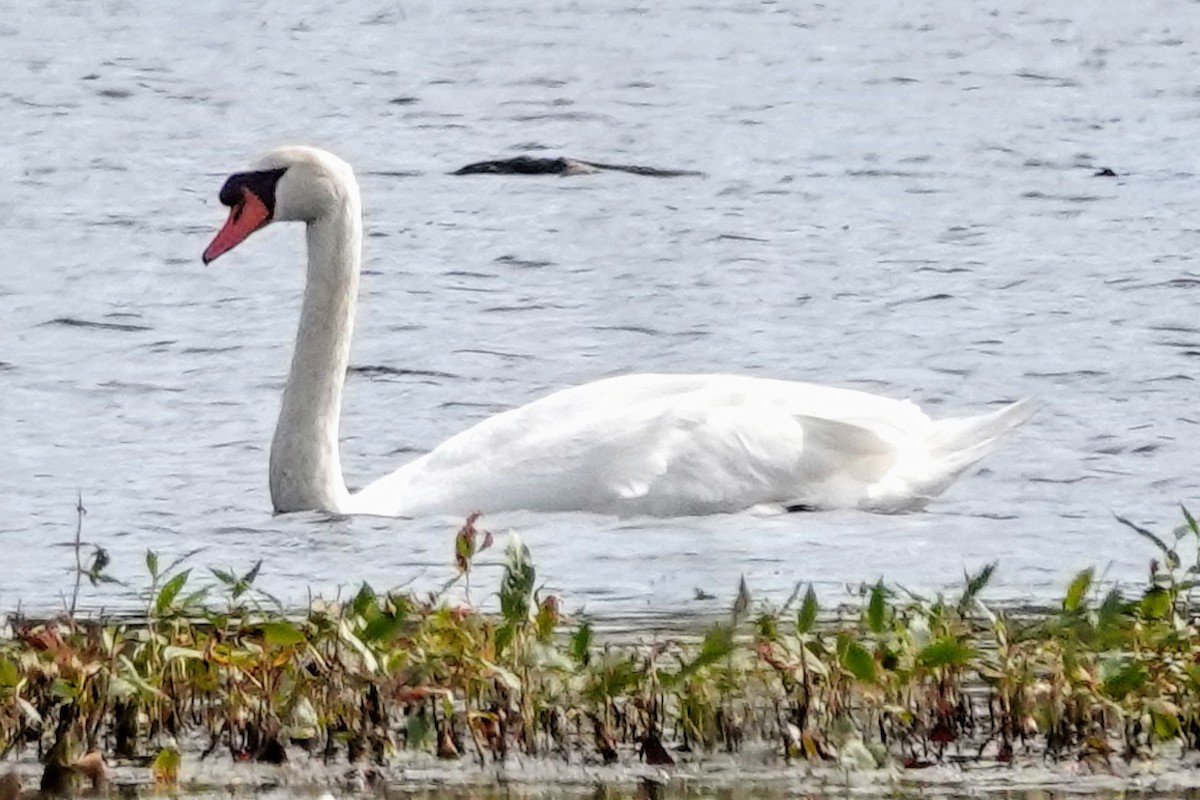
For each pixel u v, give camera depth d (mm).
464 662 10594
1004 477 16531
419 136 37938
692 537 14898
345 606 11258
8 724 10383
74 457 17172
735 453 15578
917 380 20328
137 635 12086
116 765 10133
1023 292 24047
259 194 15984
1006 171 33250
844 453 15789
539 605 11281
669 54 49844
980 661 10945
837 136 37312
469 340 21844
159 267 25844
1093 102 41594
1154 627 11234
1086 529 15133
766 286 24594
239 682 10562
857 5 59375
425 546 14625
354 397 19594
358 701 10578
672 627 12445
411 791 9758
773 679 10906
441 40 52531
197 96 42375
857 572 14023
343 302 15672
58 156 34344
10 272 25312
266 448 17578
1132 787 9844
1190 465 16875
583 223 28734
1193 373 20109
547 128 38750
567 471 15461
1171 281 24562
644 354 21438
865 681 10523
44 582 13695
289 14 56906
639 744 10477
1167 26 54688
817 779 9961
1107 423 18250
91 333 22031
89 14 55688
